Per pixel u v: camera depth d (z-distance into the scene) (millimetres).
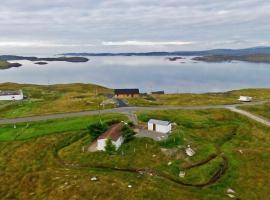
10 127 136000
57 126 133875
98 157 106125
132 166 100750
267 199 87438
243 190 90812
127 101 177375
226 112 156125
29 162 106938
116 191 86000
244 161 106062
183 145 111500
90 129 119312
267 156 109625
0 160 109562
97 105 166625
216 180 94625
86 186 88562
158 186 89062
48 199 86188
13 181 97688
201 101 183875
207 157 106688
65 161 106000
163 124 120625
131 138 114875
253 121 145500
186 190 88312
